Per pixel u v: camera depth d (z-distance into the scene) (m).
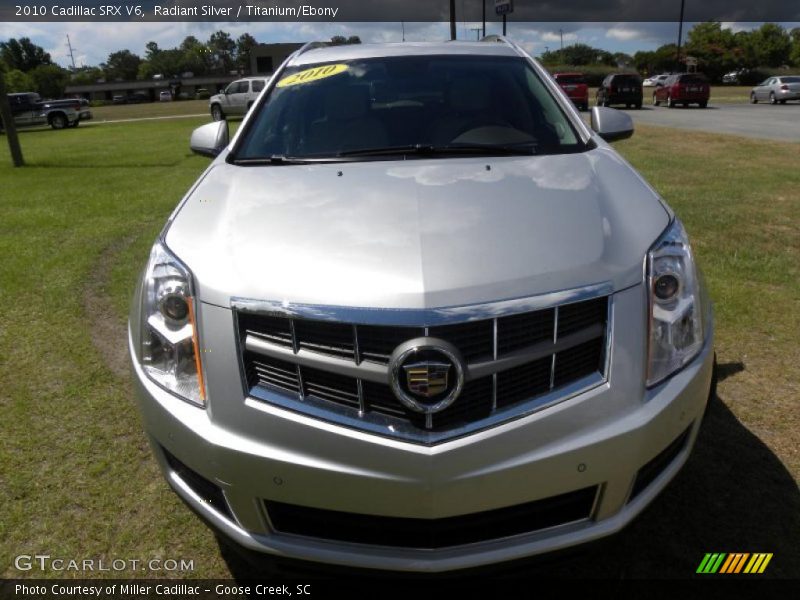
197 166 11.66
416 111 2.84
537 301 1.62
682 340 1.83
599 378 1.69
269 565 1.78
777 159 10.13
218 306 1.72
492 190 2.08
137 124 27.73
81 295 4.56
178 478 1.88
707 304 2.02
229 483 1.71
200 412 1.75
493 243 1.76
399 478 1.60
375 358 1.61
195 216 2.10
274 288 1.68
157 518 2.36
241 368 1.69
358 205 2.00
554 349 1.64
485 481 1.60
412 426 1.61
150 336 1.88
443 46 3.30
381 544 1.69
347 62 3.17
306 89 3.01
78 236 6.18
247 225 1.95
